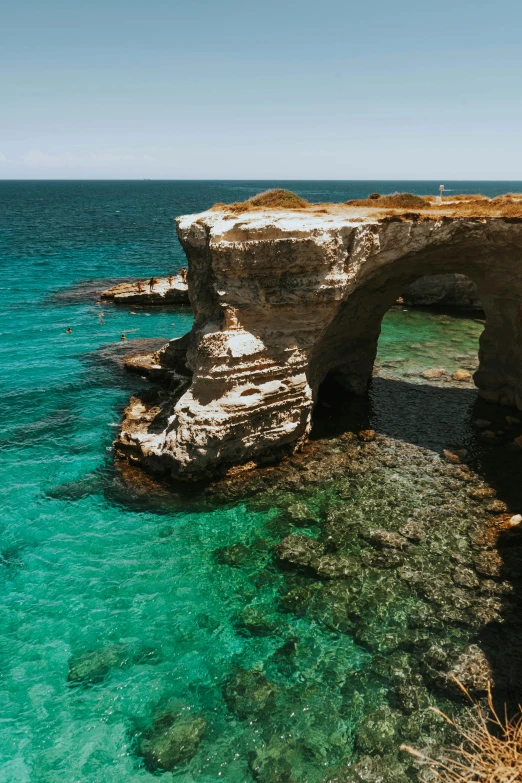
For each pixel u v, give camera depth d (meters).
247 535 18.66
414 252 23.59
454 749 11.41
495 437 25.33
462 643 14.19
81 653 14.16
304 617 15.23
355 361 30.52
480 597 15.69
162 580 16.66
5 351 37.84
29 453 23.89
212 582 16.58
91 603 15.77
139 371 33.44
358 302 27.33
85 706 12.73
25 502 20.38
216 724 12.30
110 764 11.48
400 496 20.70
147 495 20.84
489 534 18.31
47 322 46.00
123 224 130.38
